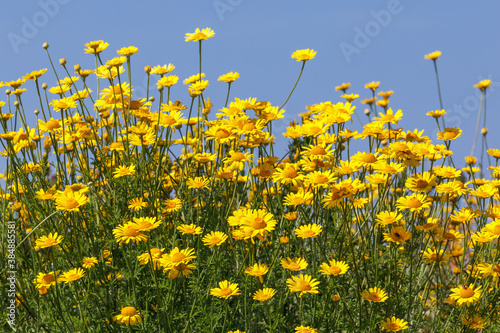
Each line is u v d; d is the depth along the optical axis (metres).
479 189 1.54
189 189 1.54
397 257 1.54
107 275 1.53
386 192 1.58
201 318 1.45
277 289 1.50
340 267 1.45
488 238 1.49
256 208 1.54
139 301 1.48
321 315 1.46
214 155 1.56
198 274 1.47
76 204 1.45
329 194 1.48
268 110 1.57
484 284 1.55
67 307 1.47
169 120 1.58
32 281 1.51
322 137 1.56
